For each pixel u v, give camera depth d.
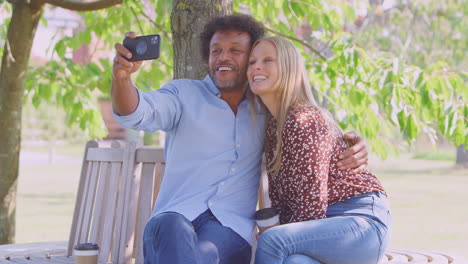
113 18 5.35
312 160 2.74
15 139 4.89
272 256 2.64
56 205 9.99
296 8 4.48
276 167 2.87
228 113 2.98
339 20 4.82
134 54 2.51
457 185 13.15
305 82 2.97
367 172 2.97
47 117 28.22
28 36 4.88
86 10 4.73
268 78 2.90
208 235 2.76
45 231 7.43
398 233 7.45
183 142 2.96
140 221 3.29
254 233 3.15
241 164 3.00
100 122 5.55
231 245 2.79
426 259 3.45
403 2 13.66
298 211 2.77
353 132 3.10
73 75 5.33
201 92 3.03
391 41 13.20
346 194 2.85
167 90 2.99
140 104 2.60
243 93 3.09
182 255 2.53
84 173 3.74
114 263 3.29
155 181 3.35
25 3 4.86
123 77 2.50
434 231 7.57
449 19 13.97
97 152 3.64
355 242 2.71
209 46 3.19
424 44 13.89
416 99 4.10
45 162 20.06
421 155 22.36
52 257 3.57
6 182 4.82
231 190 2.95
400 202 10.38
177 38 3.69
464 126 4.00
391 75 3.92
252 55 2.96
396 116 3.93
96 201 3.51
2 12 5.50
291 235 2.64
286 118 2.85
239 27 3.04
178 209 2.82
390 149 4.68
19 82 4.89
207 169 2.93
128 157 3.35
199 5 3.63
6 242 4.82
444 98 4.02
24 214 8.98
